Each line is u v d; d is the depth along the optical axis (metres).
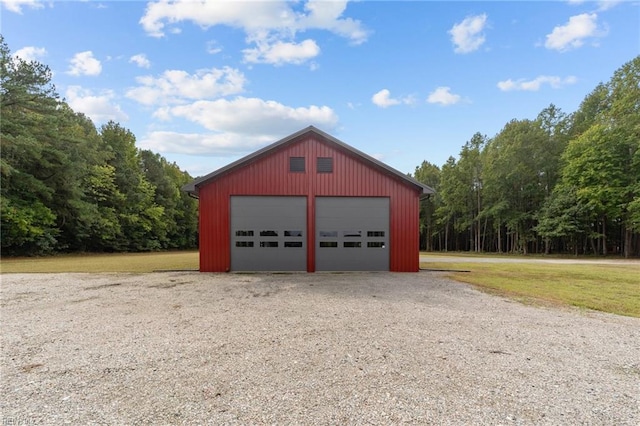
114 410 2.53
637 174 23.97
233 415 2.46
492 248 42.03
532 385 3.05
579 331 4.86
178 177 48.00
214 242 12.00
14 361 3.57
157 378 3.14
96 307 6.29
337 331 4.73
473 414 2.50
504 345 4.19
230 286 8.85
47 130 20.36
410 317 5.59
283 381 3.07
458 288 8.70
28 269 13.23
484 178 35.25
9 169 17.70
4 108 18.98
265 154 12.20
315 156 12.29
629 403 2.73
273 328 4.87
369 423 2.36
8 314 5.74
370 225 12.27
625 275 11.79
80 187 25.77
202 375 3.21
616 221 27.00
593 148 25.22
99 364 3.49
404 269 12.24
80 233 26.20
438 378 3.17
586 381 3.16
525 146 32.47
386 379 3.13
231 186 12.09
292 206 12.18
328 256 12.12
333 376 3.19
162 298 7.18
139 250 35.56
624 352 3.99
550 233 28.86
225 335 4.52
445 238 45.00
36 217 21.12
